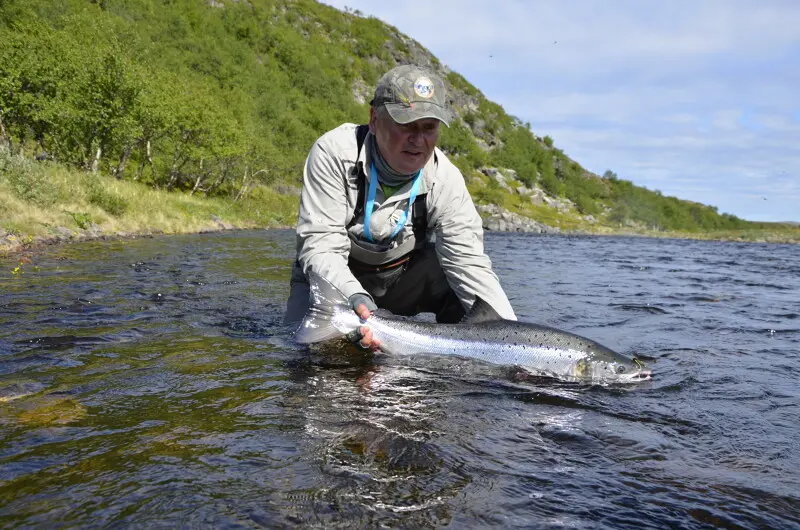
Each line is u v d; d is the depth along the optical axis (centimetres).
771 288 1023
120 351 373
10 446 219
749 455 245
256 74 8581
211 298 607
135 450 219
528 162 12188
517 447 243
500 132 13150
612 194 13762
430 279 489
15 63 2711
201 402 278
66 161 2914
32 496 181
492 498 194
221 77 7719
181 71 7044
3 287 605
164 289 652
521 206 10131
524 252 2030
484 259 458
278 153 4844
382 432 248
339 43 12581
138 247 1241
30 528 163
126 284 674
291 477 201
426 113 371
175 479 195
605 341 489
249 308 555
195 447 223
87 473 198
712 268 1584
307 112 8412
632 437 262
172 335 427
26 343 381
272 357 374
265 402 281
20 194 1372
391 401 295
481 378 358
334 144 417
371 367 362
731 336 525
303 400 287
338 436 241
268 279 791
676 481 216
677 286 1002
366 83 11669
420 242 464
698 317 632
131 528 164
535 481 210
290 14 12231
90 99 2838
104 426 243
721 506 197
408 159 396
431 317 583
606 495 201
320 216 419
